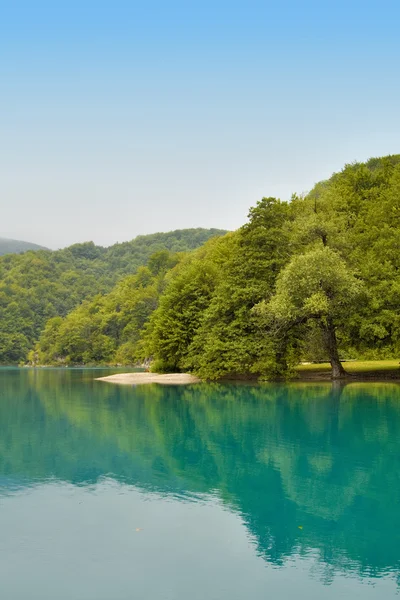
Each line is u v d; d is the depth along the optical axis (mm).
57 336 166625
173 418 26422
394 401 30188
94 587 8531
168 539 10484
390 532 10836
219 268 64250
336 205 55781
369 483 14219
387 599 8125
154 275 184125
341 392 35375
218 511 12086
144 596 8227
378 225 48906
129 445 19562
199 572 9047
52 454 18047
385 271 41969
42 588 8500
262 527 11117
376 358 58406
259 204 50125
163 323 61250
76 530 10938
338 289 41094
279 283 43031
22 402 35938
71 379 69312
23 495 13367
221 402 32688
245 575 8961
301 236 47312
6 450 18797
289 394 35281
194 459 17125
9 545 10203
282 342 46375
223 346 47625
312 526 11188
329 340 45156
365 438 20047
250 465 16281
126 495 13320
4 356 179875
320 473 15242
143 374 63938
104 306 173875
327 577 8891
